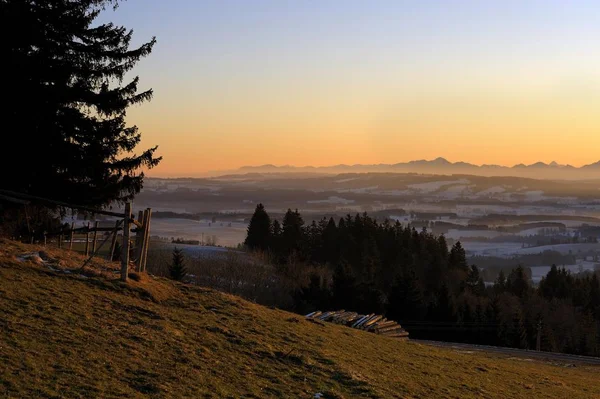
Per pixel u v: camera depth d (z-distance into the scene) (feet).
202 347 42.80
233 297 64.69
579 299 299.79
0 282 45.27
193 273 216.74
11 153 69.26
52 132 71.41
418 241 340.80
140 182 81.25
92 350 36.76
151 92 78.95
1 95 67.05
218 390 35.47
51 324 39.47
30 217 75.41
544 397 55.31
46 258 56.70
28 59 68.13
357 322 90.94
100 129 75.61
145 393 32.63
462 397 47.34
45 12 69.41
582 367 93.91
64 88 71.00
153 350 39.68
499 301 231.09
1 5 66.64
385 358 56.03
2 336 35.27
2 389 28.81
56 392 29.94
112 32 76.13
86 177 77.00
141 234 61.05
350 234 326.44
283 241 323.57
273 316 61.77
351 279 198.49
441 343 115.55
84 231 59.88
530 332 205.46
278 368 42.57
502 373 64.49
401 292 201.57
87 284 51.16
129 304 48.93
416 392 45.21
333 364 46.65
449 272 306.14
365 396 40.63
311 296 200.03
